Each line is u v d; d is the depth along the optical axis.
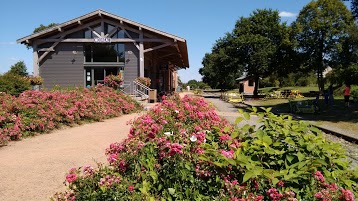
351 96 28.88
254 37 44.44
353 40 41.12
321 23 41.28
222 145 3.59
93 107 13.63
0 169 6.09
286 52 45.09
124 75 26.08
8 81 20.00
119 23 25.58
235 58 45.78
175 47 27.44
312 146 3.15
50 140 9.05
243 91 64.88
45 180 5.45
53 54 26.42
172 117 5.44
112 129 11.12
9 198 4.66
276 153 3.05
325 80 43.81
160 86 35.91
